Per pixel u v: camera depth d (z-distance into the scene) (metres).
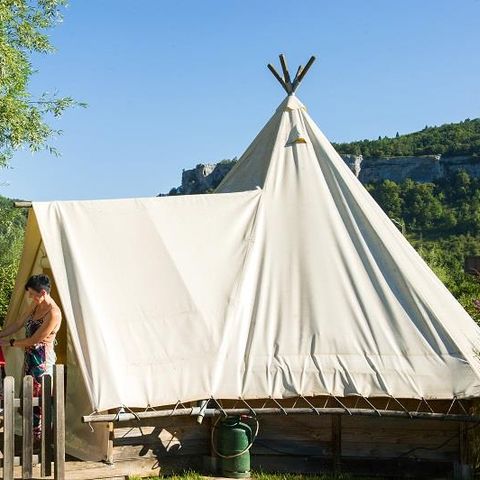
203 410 6.81
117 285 7.04
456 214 73.94
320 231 7.97
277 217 8.06
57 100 15.66
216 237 7.72
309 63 9.40
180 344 7.00
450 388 7.07
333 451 7.34
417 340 7.31
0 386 8.04
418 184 78.50
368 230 8.03
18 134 14.80
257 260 7.76
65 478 6.34
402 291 7.62
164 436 7.05
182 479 6.73
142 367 6.79
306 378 7.08
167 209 7.70
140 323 6.96
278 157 8.66
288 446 7.39
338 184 8.41
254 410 6.93
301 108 9.22
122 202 7.54
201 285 7.38
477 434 7.28
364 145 108.00
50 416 6.18
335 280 7.64
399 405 7.16
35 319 7.01
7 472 5.99
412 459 7.35
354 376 7.10
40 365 6.87
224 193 8.42
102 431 6.71
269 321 7.39
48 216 7.12
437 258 23.83
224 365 7.06
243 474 7.03
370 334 7.33
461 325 7.79
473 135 103.06
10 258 19.14
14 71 14.58
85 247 7.10
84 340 6.64
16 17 15.57
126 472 6.77
